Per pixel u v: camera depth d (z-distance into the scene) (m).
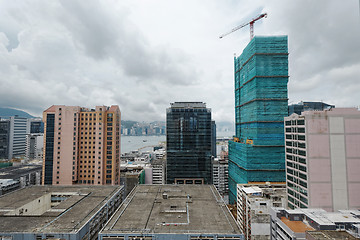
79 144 170.88
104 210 93.38
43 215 81.75
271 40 162.62
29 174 185.00
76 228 71.12
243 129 193.88
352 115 97.62
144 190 117.62
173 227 70.94
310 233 64.56
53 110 176.50
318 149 96.56
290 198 110.81
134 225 72.38
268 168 157.38
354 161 96.12
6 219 77.81
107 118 174.62
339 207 94.38
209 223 74.25
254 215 104.06
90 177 169.38
